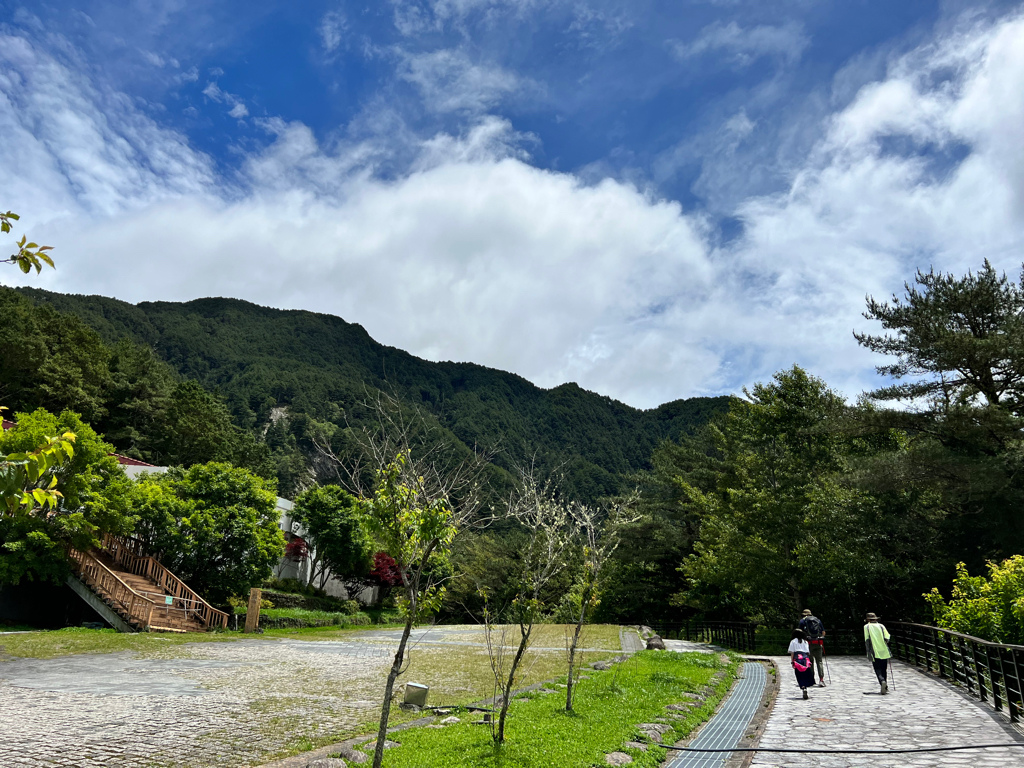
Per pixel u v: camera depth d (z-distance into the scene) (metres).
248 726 8.91
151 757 7.18
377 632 32.38
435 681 13.82
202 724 8.97
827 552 24.36
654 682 13.49
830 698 12.51
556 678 14.31
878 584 25.06
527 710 9.94
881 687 12.81
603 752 7.53
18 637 19.08
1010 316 22.59
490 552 56.44
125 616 23.70
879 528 24.05
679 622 38.94
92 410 51.28
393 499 6.33
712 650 24.16
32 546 22.78
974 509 22.97
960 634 12.29
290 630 30.22
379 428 8.20
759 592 28.00
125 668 14.98
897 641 20.00
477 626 40.12
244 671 15.09
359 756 7.04
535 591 9.06
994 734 8.77
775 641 26.94
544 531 10.00
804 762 7.58
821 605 26.14
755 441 30.53
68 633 20.80
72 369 50.19
